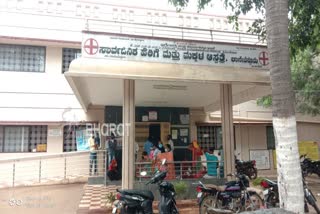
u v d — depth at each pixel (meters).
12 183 11.35
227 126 8.48
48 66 12.99
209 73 7.66
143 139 12.66
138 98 11.06
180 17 13.52
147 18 13.22
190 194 7.98
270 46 4.17
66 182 11.80
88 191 9.44
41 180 11.76
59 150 12.63
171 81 7.77
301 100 12.45
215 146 14.08
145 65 7.32
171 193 6.12
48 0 13.07
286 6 4.18
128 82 7.71
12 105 12.40
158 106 13.02
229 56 8.05
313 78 10.92
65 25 13.12
